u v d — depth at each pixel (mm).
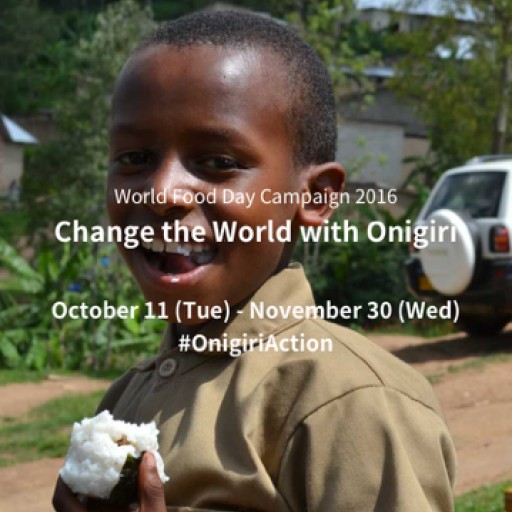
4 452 7414
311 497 1597
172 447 1729
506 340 11383
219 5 40281
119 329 12188
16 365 11594
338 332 1794
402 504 1535
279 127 1781
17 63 58594
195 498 1684
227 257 1744
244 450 1659
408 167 31016
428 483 1599
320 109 1886
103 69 20156
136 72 1783
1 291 13172
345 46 19906
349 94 21016
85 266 12352
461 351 10852
